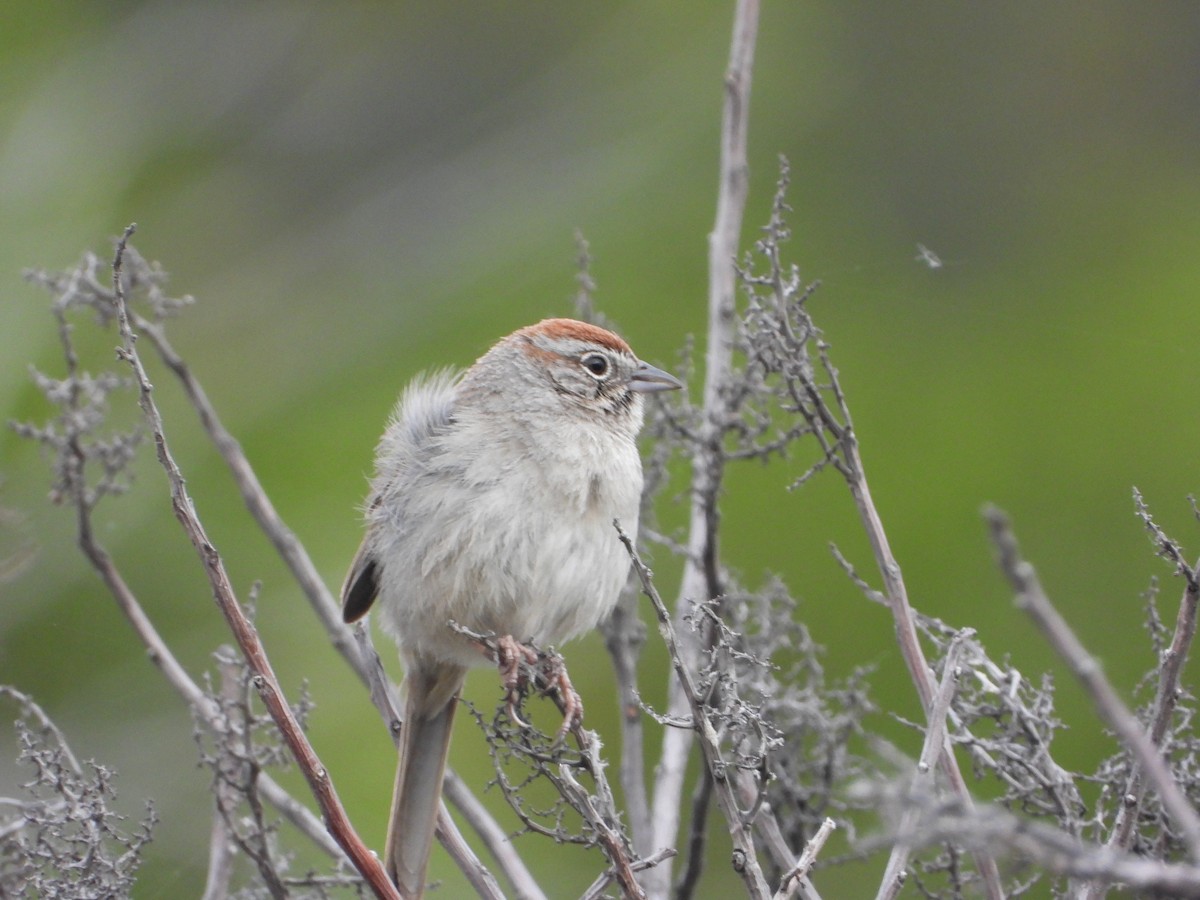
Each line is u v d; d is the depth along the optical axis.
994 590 11.66
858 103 14.62
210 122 15.61
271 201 15.42
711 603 6.27
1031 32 14.81
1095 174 14.25
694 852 7.52
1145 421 12.52
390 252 14.99
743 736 6.04
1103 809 6.72
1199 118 14.45
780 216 7.36
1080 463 12.40
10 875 6.54
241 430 12.84
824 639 11.50
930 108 14.60
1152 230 13.85
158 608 11.33
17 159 14.52
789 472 12.20
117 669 10.85
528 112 15.66
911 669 6.45
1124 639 11.40
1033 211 14.15
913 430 12.70
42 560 11.16
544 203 14.83
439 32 16.28
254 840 7.32
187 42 15.80
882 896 5.63
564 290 13.72
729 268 8.64
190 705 7.51
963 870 7.75
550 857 10.44
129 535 11.56
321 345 14.11
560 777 5.88
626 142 14.90
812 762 7.84
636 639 8.59
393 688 8.51
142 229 14.88
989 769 7.41
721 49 15.22
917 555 11.89
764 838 6.86
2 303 12.21
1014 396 12.77
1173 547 5.72
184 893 9.17
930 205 14.20
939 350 13.24
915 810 4.33
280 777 10.33
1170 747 6.22
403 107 15.81
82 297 8.38
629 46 15.66
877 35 14.88
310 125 15.84
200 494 12.15
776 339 7.14
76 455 8.06
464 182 15.30
